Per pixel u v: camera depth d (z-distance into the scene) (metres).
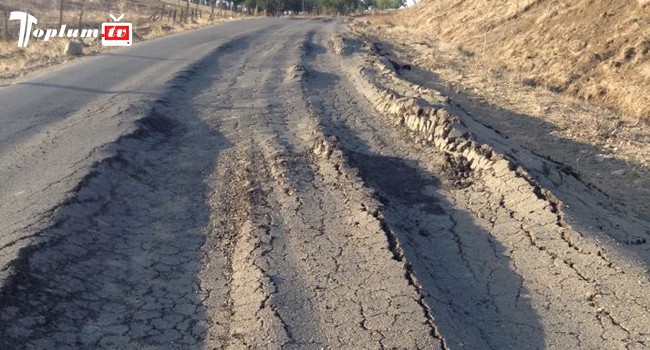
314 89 13.06
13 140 8.17
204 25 32.66
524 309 5.02
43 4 49.66
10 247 5.09
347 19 47.00
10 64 16.23
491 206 6.94
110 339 4.42
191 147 8.86
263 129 9.67
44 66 15.41
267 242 5.83
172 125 9.84
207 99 11.73
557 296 5.16
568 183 7.77
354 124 10.32
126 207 6.65
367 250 5.66
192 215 6.64
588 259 5.59
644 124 11.70
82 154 7.52
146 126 9.16
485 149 8.10
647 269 5.42
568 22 17.59
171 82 12.73
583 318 4.84
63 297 4.75
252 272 5.30
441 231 6.50
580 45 15.92
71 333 4.38
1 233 5.39
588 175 8.84
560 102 13.19
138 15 44.50
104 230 6.01
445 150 8.62
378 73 14.93
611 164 9.35
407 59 19.56
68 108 10.05
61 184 6.56
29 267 4.91
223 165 8.15
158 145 8.74
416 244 6.14
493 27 22.67
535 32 18.69
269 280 5.11
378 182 7.71
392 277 5.18
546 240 6.00
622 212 7.27
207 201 7.03
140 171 7.68
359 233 6.00
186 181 7.58
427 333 4.42
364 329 4.48
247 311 4.78
